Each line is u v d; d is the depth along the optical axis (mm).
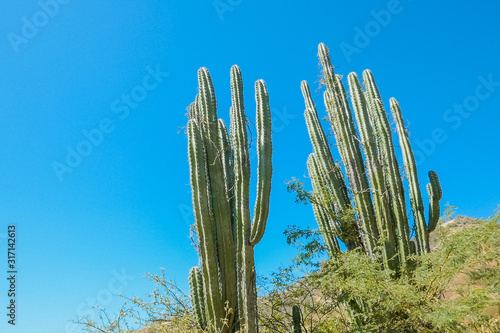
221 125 7363
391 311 5945
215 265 5758
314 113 9188
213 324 5742
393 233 7516
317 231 8203
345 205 8320
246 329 5500
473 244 5438
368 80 8680
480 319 4918
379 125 8078
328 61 8875
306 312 7598
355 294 6113
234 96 6242
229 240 6031
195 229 6145
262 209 5629
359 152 8383
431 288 5859
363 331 6125
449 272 5570
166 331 6391
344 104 8547
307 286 7629
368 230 7734
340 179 8672
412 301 5609
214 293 5703
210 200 6141
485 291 5023
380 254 7539
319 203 8539
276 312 7680
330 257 8203
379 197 7637
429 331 5430
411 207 8125
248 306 5500
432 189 8195
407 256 6945
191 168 5883
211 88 6695
